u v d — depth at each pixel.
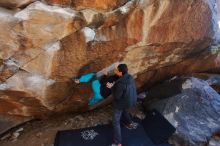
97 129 5.20
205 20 5.30
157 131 5.06
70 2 3.74
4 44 3.76
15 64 4.00
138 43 4.67
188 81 5.50
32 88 4.38
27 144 4.83
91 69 4.64
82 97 5.07
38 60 4.09
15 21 3.65
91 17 3.98
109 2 3.95
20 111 4.84
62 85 4.60
